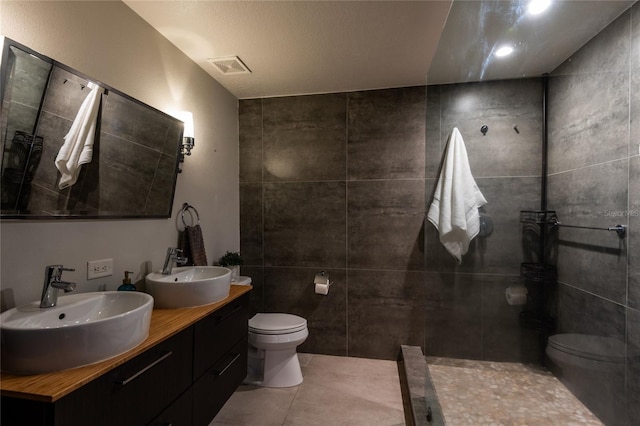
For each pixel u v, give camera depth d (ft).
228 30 5.62
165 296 4.75
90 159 4.27
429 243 7.45
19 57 3.34
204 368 4.59
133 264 5.13
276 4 4.91
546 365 6.50
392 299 8.18
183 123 6.15
